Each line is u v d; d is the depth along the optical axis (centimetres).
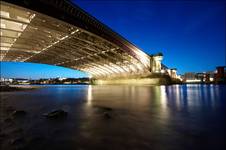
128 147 652
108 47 5734
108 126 973
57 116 1246
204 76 14700
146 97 2834
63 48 5653
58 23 3372
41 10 2678
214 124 997
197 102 2091
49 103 2127
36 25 3262
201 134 805
